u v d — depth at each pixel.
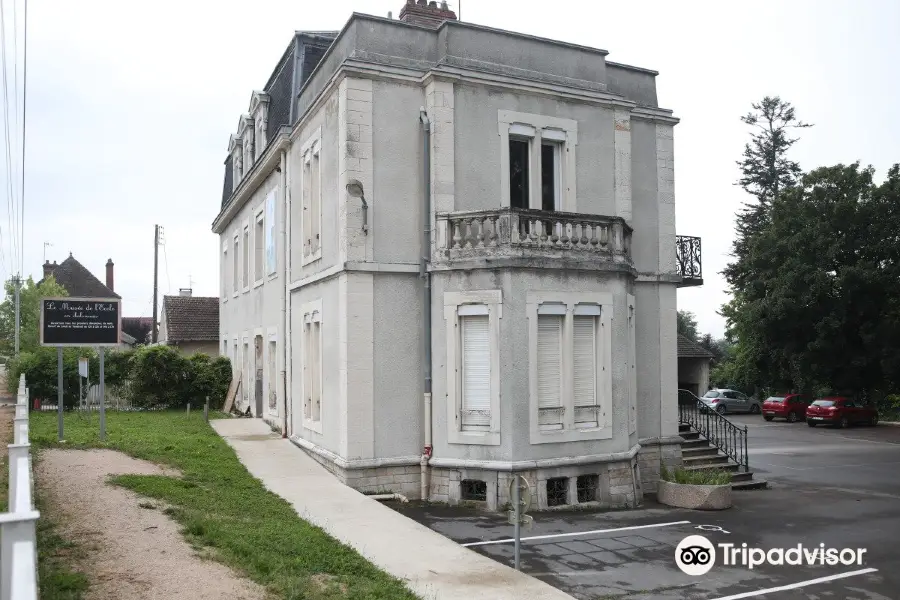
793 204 38.91
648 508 14.01
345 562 8.26
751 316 38.91
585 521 12.57
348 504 11.54
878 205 36.44
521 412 13.24
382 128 14.16
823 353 37.12
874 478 18.47
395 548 9.29
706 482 14.24
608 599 8.52
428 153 14.28
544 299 13.59
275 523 9.73
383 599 7.09
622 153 16.25
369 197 13.92
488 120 14.77
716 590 8.95
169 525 8.59
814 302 36.50
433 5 17.27
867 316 36.69
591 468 13.87
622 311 14.48
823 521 13.03
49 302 14.90
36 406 23.45
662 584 9.09
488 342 13.55
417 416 14.12
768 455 23.41
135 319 74.31
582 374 14.10
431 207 14.23
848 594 8.91
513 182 15.23
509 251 13.40
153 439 16.00
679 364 44.00
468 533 11.44
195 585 6.66
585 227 14.23
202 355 27.06
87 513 8.79
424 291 14.18
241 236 26.89
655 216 17.14
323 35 19.89
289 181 18.92
